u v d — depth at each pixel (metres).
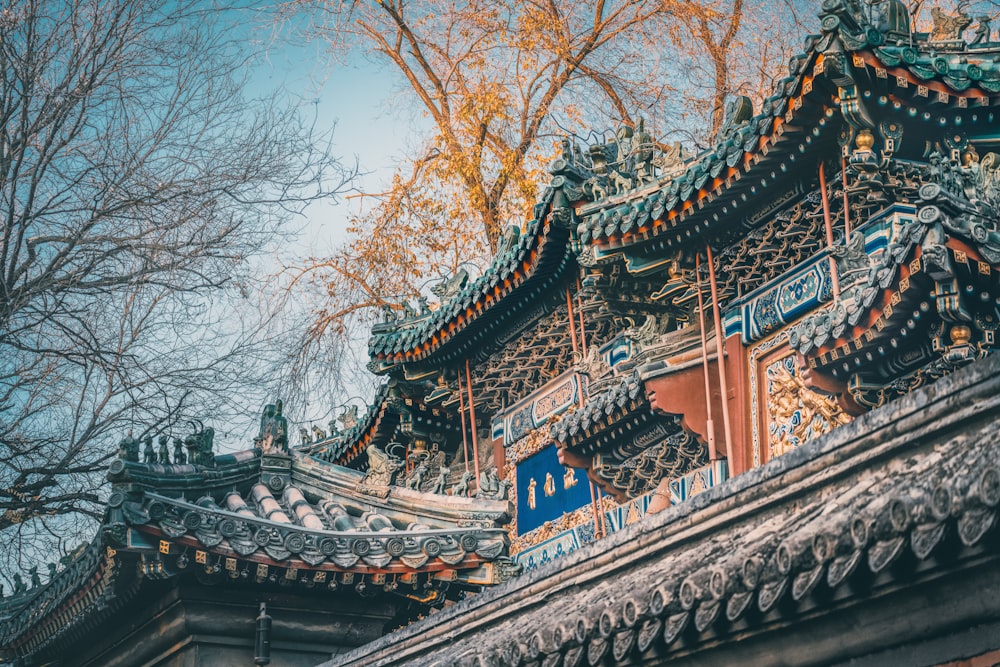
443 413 27.81
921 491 5.93
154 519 13.04
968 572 5.93
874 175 15.86
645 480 21.61
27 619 16.02
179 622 13.42
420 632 11.04
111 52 16.28
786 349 18.41
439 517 14.80
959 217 12.34
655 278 20.34
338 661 12.30
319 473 15.03
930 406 6.50
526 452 26.02
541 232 22.00
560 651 8.18
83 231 15.92
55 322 16.05
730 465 18.84
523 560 25.52
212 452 14.70
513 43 30.19
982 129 15.98
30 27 15.91
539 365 25.52
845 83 15.12
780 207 17.89
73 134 16.19
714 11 28.98
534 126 30.33
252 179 16.50
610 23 29.86
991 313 12.55
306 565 13.51
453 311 25.11
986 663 5.97
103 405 16.12
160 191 16.25
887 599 6.39
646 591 7.56
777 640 7.12
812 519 6.86
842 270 16.61
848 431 7.01
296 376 26.98
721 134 18.31
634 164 20.41
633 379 19.81
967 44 16.22
